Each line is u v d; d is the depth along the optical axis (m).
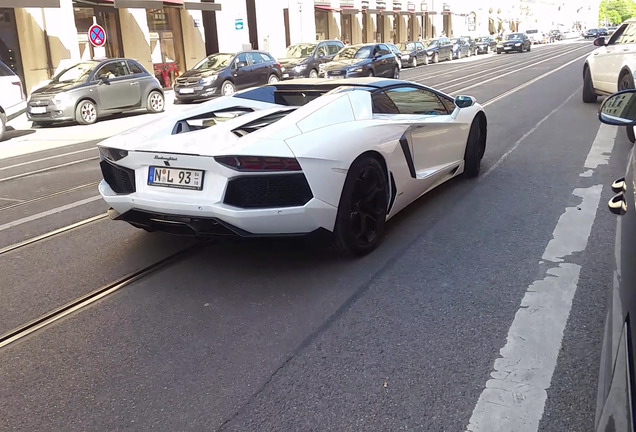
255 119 4.41
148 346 3.27
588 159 7.18
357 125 4.36
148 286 4.05
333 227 4.04
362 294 3.77
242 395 2.79
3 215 6.08
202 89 17.77
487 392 2.71
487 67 28.00
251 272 4.20
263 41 29.14
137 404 2.76
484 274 3.99
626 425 1.37
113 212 4.43
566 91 14.95
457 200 5.72
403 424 2.53
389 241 4.70
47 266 4.52
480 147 6.66
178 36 24.44
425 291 3.78
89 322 3.58
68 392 2.88
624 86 9.95
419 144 5.10
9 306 3.85
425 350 3.09
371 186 4.36
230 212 3.73
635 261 1.69
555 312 3.41
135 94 15.92
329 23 35.91
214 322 3.51
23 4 17.14
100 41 18.12
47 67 18.86
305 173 3.78
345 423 2.55
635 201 1.90
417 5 48.06
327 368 2.97
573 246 4.40
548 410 2.56
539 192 5.87
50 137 12.66
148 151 4.02
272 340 3.27
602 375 1.67
